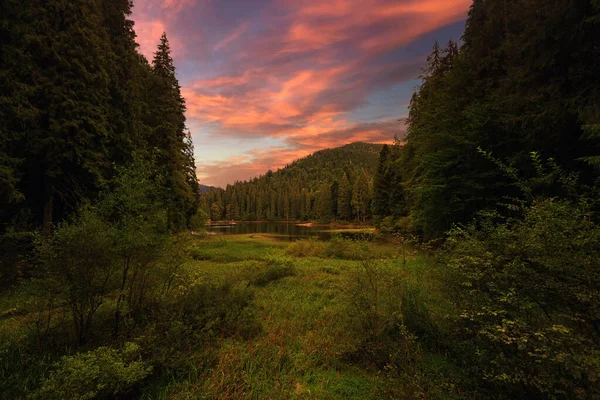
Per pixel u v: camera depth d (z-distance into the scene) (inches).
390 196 1423.5
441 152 478.9
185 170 1000.9
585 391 88.9
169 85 858.1
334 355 183.6
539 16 325.7
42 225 461.1
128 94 582.9
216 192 5408.5
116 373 127.7
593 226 121.7
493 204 415.8
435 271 181.3
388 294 197.9
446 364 156.8
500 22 491.5
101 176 455.2
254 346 196.1
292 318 259.0
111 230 190.1
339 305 269.3
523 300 118.3
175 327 179.9
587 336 101.1
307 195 4207.7
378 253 226.4
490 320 128.0
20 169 407.5
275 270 451.5
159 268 225.8
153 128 751.1
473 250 150.9
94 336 190.9
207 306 233.0
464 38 613.6
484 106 425.4
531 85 336.5
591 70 274.1
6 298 283.7
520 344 100.1
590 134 251.6
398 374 149.0
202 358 175.0
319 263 605.3
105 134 472.7
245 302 263.1
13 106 363.3
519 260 124.6
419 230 781.9
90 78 460.8
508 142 398.6
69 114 425.1
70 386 118.2
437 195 498.9
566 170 302.4
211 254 747.4
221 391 146.3
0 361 157.1
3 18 372.2
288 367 173.9
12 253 334.0
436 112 561.0
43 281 170.9
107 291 190.9
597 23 261.9
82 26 470.6
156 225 217.6
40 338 185.5
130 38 640.4
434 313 187.5
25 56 383.6
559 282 112.0
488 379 124.9
